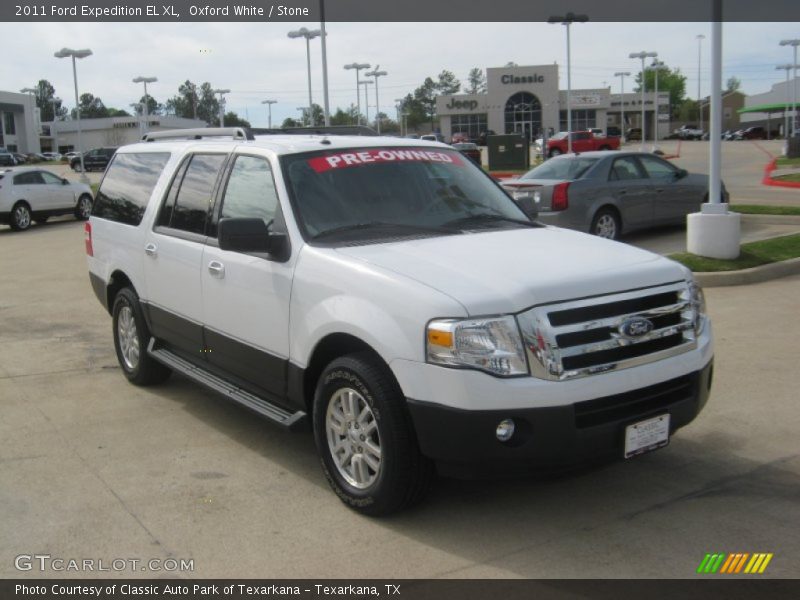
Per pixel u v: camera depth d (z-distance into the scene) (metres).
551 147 53.59
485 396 3.63
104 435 5.50
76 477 4.78
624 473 4.66
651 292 4.07
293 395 4.63
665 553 3.76
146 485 4.65
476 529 4.03
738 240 10.67
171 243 5.74
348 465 4.32
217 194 5.42
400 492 3.98
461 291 3.79
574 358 3.78
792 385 6.11
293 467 4.91
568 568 3.64
